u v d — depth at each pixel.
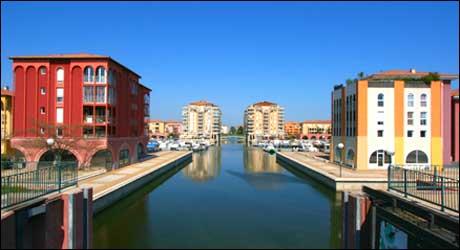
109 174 46.12
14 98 50.88
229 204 37.00
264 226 28.86
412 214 23.09
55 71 51.50
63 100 51.19
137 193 42.12
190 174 62.19
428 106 50.84
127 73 62.97
